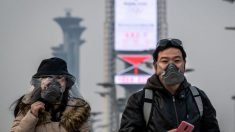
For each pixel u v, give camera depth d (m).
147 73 71.06
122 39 73.62
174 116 5.09
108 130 65.88
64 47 76.88
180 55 5.12
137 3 74.69
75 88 5.33
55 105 5.23
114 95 67.06
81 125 5.24
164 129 5.07
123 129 5.17
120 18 74.81
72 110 5.23
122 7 74.62
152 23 74.50
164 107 5.11
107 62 72.69
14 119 5.25
